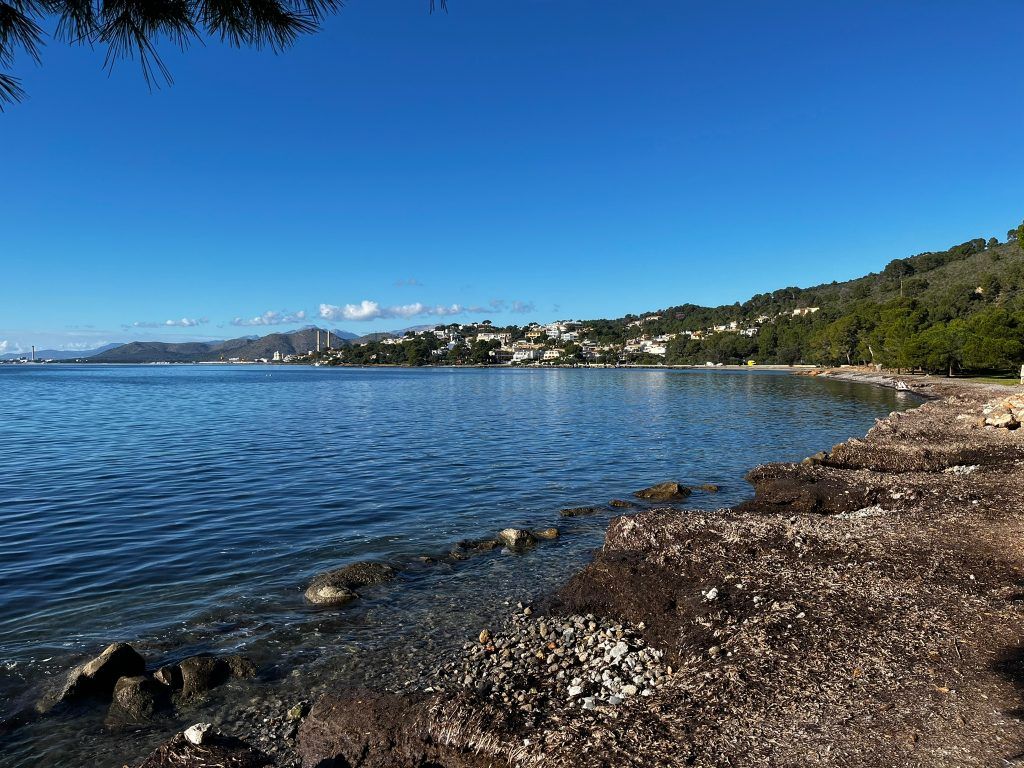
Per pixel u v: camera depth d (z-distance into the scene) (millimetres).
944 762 4789
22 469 22031
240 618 9703
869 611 7973
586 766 5129
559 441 31250
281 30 3633
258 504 17125
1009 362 60594
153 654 8477
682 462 24969
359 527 15031
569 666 8219
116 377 133375
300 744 6410
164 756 5301
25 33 3268
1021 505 13328
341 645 8906
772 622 7875
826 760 4938
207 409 49906
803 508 15852
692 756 5141
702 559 10656
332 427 37156
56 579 11148
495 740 5715
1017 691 5801
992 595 8297
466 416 45312
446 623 9680
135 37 3498
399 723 6176
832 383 90750
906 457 21328
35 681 7719
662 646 8492
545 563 12508
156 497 17766
